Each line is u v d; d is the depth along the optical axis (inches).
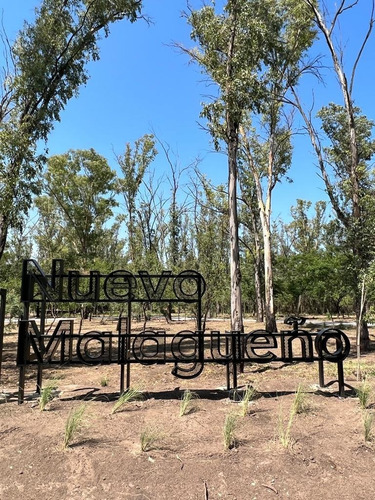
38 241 1243.2
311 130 517.0
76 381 287.9
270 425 168.1
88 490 119.5
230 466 132.2
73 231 1211.9
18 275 818.2
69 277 238.7
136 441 150.8
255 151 849.5
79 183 1131.3
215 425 168.6
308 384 250.5
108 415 181.5
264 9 430.6
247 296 1182.9
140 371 333.4
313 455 140.6
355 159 478.6
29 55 466.0
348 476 128.1
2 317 223.3
